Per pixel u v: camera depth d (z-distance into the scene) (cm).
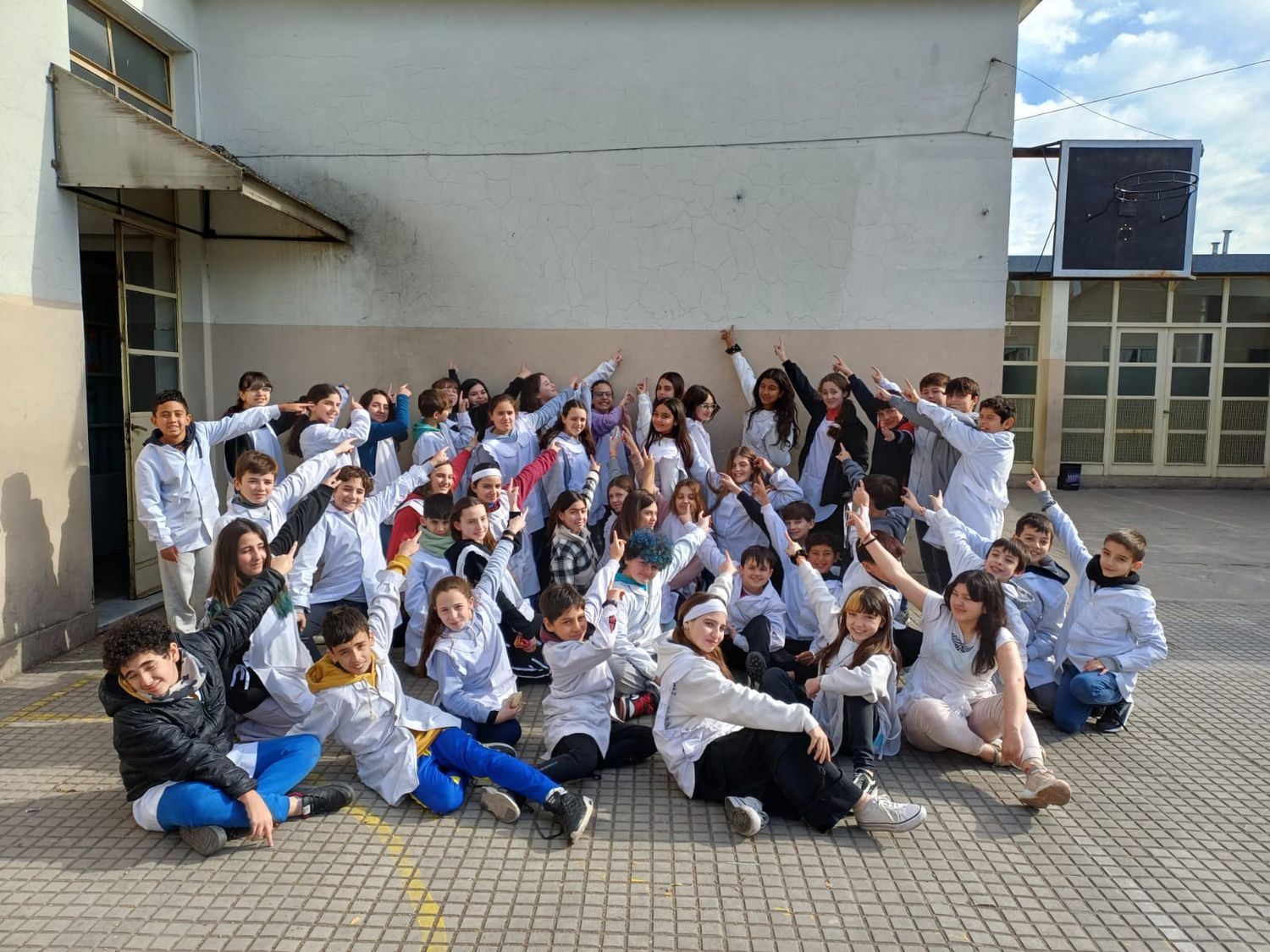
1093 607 405
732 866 280
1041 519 425
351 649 309
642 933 244
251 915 250
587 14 625
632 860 283
